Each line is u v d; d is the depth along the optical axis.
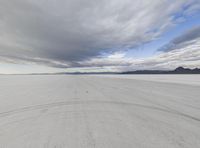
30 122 3.90
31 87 12.93
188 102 6.60
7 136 3.04
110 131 3.29
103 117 4.36
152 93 9.42
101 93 9.35
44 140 2.84
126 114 4.69
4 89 11.34
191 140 2.85
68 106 5.78
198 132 3.25
